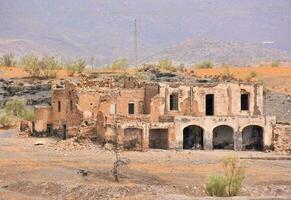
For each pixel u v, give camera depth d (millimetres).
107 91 131750
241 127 128250
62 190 92438
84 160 111562
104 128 122875
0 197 90000
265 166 112562
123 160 109938
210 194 89562
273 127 128250
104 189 91000
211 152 124125
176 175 102562
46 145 126125
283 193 93438
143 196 88188
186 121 126000
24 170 103250
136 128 122250
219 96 133000
